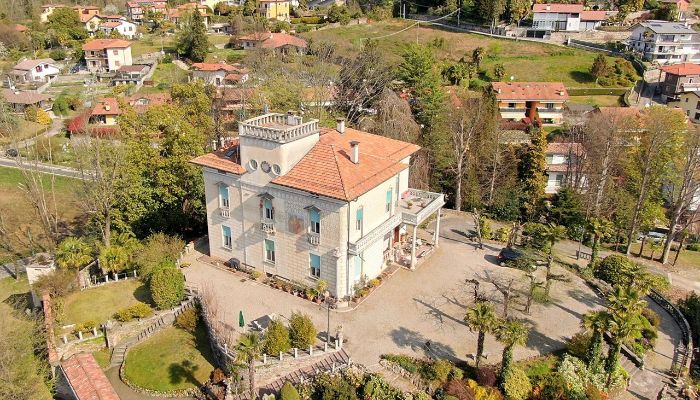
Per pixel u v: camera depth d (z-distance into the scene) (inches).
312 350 1549.0
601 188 2684.5
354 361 1528.1
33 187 2659.9
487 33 5718.5
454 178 2952.8
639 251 2559.1
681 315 1881.2
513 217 2802.7
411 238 2282.2
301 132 1818.4
